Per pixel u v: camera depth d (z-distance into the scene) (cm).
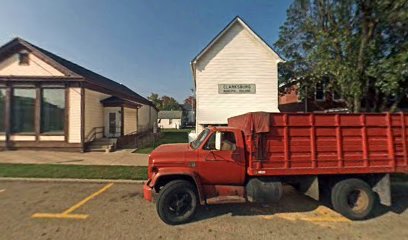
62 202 688
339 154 618
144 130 3406
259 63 1717
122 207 651
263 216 599
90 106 1869
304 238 484
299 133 612
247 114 613
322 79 1638
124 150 1756
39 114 1725
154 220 568
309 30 1709
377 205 685
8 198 721
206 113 1675
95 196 746
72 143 1716
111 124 2142
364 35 1181
